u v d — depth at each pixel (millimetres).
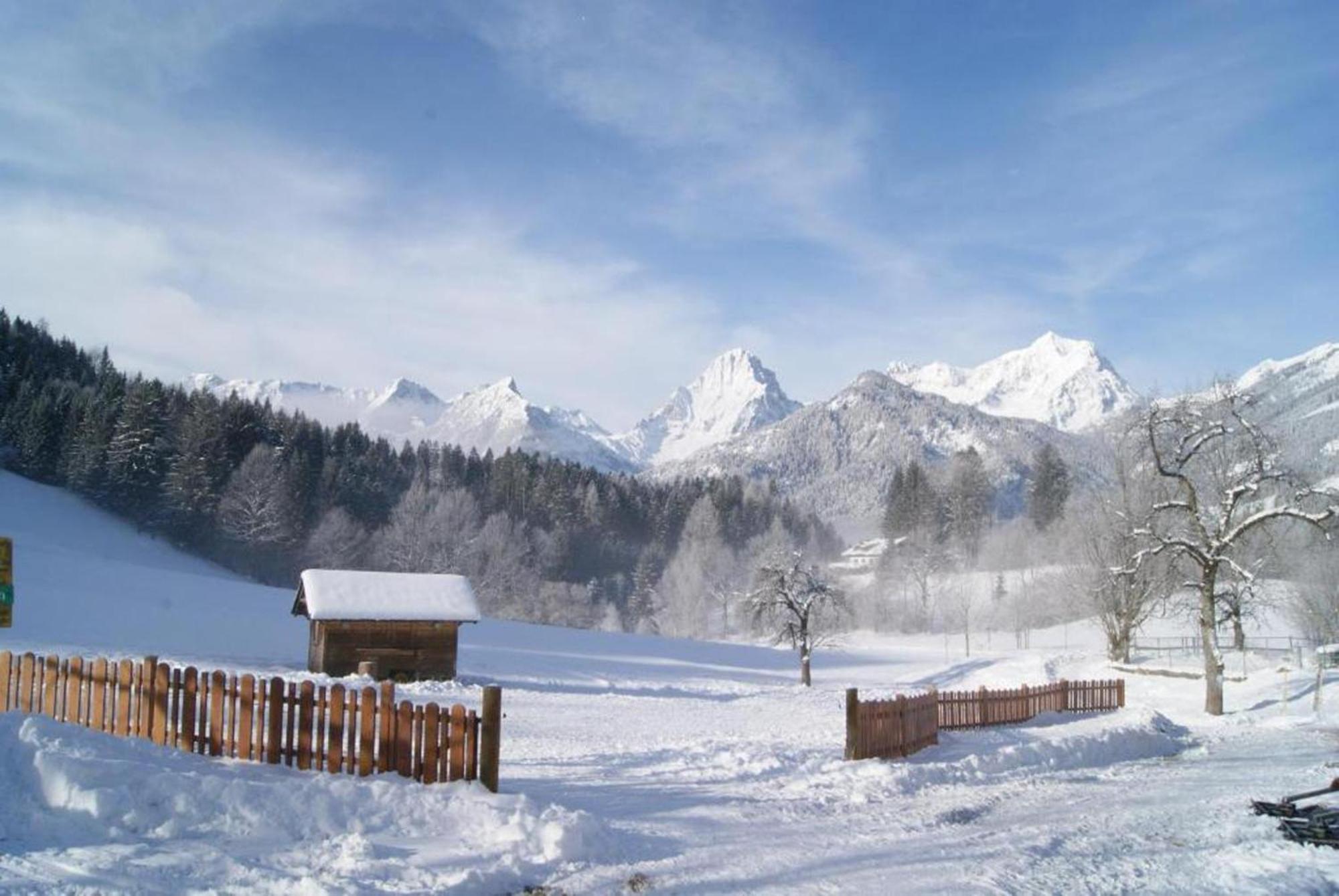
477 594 111625
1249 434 38469
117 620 56594
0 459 108000
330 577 46219
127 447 106188
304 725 12156
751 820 12555
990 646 93688
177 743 12914
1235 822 13609
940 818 13297
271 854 9039
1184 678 47875
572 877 9312
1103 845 11930
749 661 76938
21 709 14984
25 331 135750
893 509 158875
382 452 152875
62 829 9047
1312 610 56250
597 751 20266
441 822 10391
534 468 158750
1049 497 141750
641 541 156625
